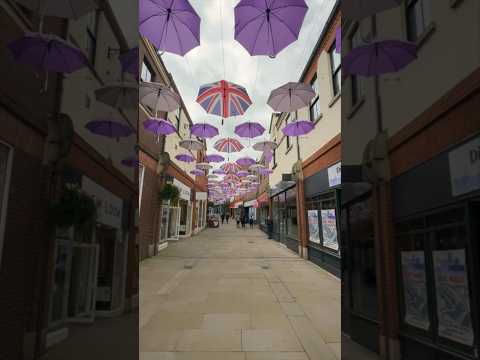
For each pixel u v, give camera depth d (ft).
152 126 25.34
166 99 21.39
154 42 12.55
